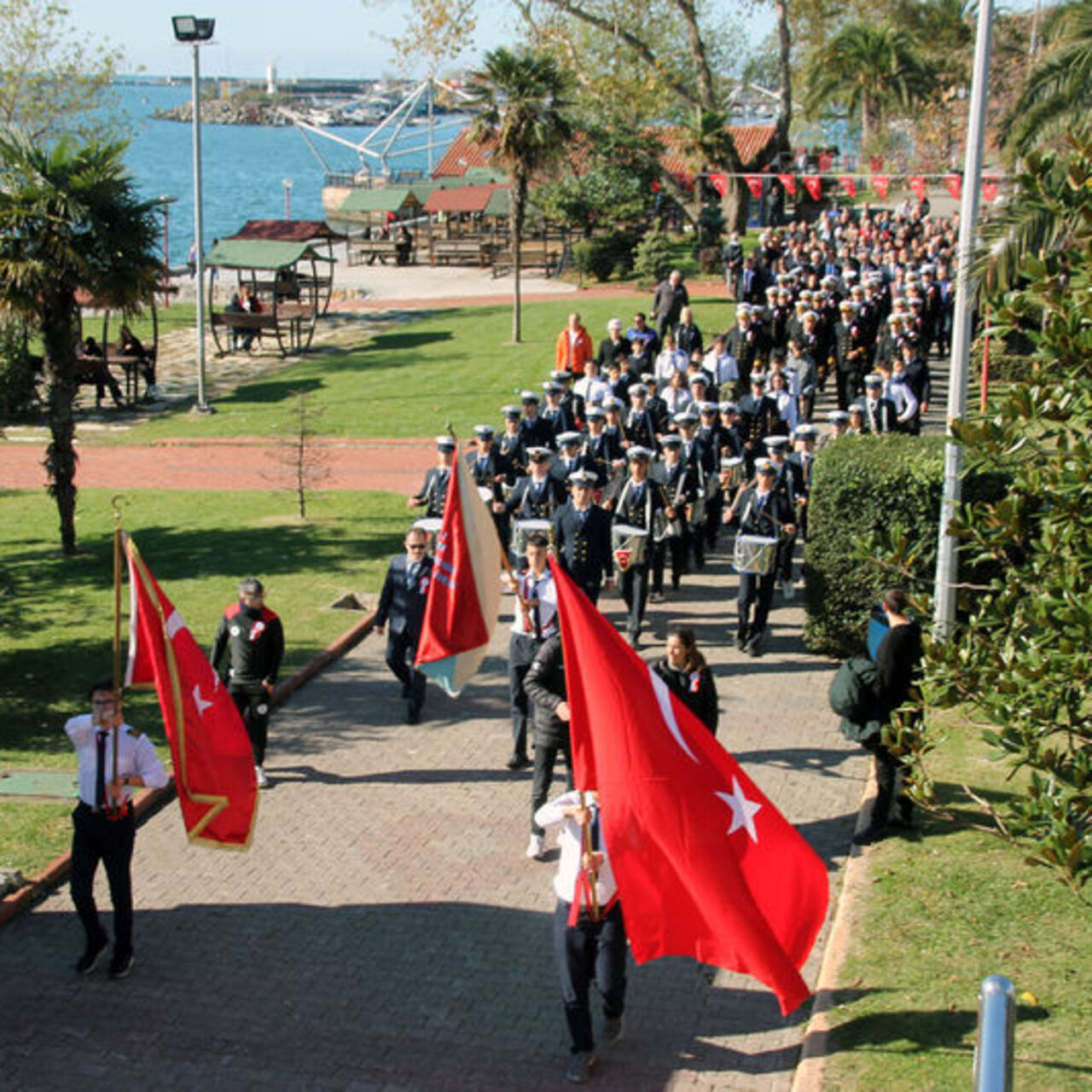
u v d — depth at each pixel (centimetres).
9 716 1325
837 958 870
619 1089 755
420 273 5519
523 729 1192
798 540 1922
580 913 759
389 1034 812
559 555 1462
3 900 952
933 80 6688
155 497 2395
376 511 2225
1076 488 724
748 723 1299
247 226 4178
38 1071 774
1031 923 898
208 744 931
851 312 2561
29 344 3766
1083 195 755
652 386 2164
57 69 4144
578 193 5006
